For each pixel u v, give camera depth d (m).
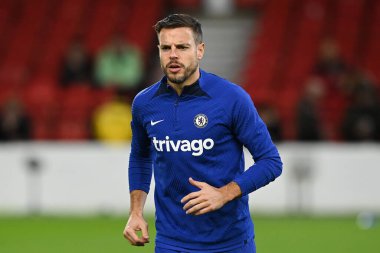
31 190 52.50
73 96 63.19
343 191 50.62
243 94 18.36
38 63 70.38
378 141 53.78
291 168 50.59
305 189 50.59
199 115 18.23
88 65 64.06
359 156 50.50
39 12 74.94
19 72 69.31
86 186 52.19
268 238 40.28
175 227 18.77
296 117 55.47
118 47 63.62
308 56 66.62
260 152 18.31
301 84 64.19
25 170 52.47
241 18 71.81
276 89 64.12
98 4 74.50
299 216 49.31
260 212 50.75
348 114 53.94
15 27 74.06
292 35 68.69
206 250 18.62
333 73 60.41
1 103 65.94
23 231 43.59
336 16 70.06
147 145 19.89
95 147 52.34
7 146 53.75
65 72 64.19
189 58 18.00
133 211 19.80
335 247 37.31
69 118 62.41
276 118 51.53
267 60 66.94
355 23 69.25
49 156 52.41
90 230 43.81
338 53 64.12
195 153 18.31
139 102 18.92
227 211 18.52
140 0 73.94
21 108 56.19
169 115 18.48
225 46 69.75
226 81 18.53
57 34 72.44
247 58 68.12
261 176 18.11
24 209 52.50
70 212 52.12
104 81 63.31
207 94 18.30
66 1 75.44
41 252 36.44
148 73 68.00
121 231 43.25
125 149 51.94
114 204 52.00
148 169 20.25
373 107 54.16
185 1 72.81
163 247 18.86
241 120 18.23
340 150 50.59
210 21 71.81
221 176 18.44
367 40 67.69
